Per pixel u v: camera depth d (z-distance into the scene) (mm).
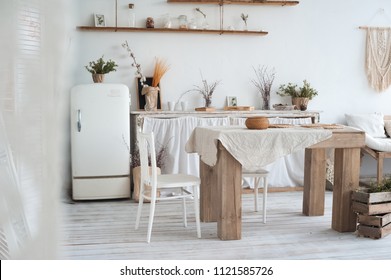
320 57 5844
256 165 3189
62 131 497
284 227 3725
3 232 472
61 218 505
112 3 5250
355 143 3428
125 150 4820
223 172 3270
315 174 4086
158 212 4270
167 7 5395
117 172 4812
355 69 5957
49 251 492
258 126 3393
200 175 3910
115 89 4762
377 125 5754
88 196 4750
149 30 5238
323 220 3971
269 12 5656
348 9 5871
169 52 5438
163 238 3389
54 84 486
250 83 5672
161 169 5031
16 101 471
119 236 3441
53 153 487
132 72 5367
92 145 4738
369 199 3381
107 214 4199
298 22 5738
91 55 5254
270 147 3201
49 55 479
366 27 5922
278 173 5352
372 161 6043
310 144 3281
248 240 3342
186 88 5512
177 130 5043
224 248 3139
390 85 6035
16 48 466
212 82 5566
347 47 5910
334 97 5930
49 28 479
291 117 5395
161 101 5438
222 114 5172
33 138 478
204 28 5449
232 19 5562
